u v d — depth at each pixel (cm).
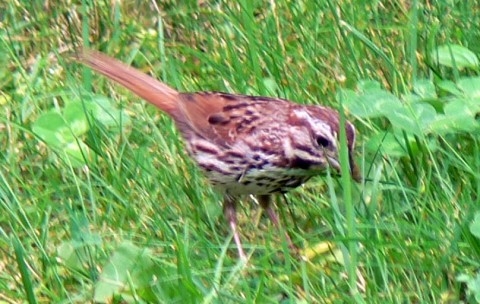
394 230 1077
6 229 1154
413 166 1152
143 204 1148
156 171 1191
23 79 1370
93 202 1123
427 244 1047
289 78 1313
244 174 1115
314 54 1352
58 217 1159
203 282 1050
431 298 1023
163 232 1103
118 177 1175
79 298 1033
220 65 1345
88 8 1462
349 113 1232
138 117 1283
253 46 1291
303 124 1098
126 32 1448
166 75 1363
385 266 1010
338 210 1041
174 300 998
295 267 1073
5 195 1134
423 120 1148
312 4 1409
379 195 1140
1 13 1489
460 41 1355
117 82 1209
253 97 1159
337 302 1002
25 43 1446
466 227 1053
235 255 1137
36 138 1226
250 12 1366
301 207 1166
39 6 1477
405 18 1412
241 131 1112
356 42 1356
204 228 1138
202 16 1467
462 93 1183
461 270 1036
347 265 1030
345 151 991
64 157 1185
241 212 1185
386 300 997
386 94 1165
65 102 1291
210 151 1128
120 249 1030
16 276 1073
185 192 1173
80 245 1070
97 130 1217
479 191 1083
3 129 1282
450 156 1136
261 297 984
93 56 1203
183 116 1155
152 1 1486
